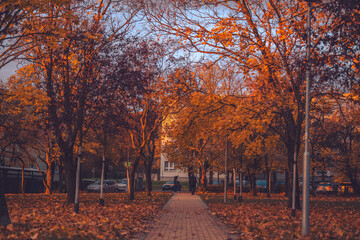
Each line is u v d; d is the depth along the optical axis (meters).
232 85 31.20
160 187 68.62
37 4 13.02
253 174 39.62
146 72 23.92
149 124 30.70
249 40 18.36
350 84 14.34
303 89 17.53
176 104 23.38
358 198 36.72
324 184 49.16
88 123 21.89
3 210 10.73
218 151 43.91
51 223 11.41
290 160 19.75
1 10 12.82
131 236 10.31
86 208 17.72
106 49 20.06
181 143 23.19
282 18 16.97
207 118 22.22
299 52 16.06
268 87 18.52
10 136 33.12
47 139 35.97
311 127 35.53
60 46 19.05
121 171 85.06
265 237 9.84
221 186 49.81
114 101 20.75
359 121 33.75
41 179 44.50
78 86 20.19
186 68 20.33
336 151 39.75
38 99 15.78
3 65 15.90
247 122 19.77
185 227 12.98
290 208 19.66
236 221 14.09
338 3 13.38
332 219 14.26
